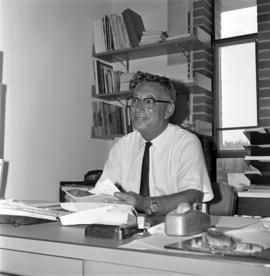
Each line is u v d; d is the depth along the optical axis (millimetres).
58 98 3156
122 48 3359
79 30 3430
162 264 608
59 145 3139
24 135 2818
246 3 3383
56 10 3178
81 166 3363
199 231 820
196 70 3293
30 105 2885
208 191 1517
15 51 2779
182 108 3174
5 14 2713
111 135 3391
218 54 3447
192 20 3115
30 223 1023
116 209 950
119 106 3436
